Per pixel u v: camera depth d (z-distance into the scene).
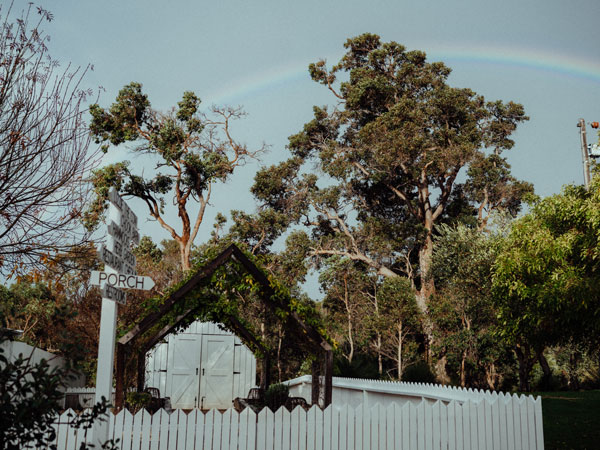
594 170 13.35
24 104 7.07
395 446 8.97
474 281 25.33
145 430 8.29
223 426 8.51
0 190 6.89
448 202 43.06
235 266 11.25
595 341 13.87
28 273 7.60
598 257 12.13
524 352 23.59
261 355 16.95
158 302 11.09
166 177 32.91
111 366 6.67
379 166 38.50
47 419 3.74
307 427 8.73
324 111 42.12
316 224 41.62
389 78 42.22
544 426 13.29
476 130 38.56
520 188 37.91
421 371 23.16
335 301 35.53
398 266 41.59
